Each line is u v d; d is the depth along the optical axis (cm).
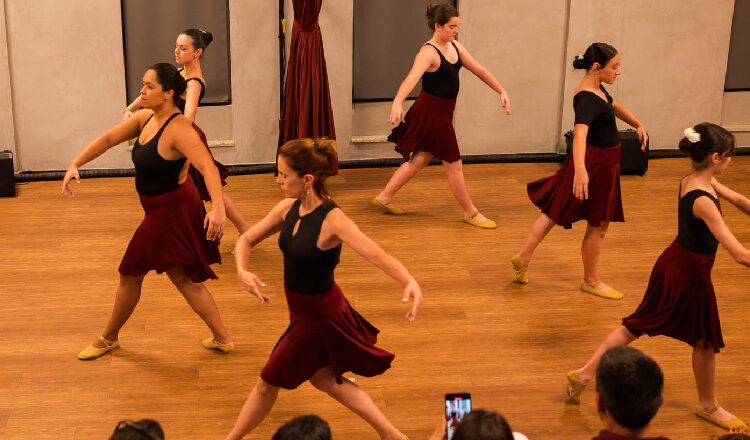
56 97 745
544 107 825
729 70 846
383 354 367
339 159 809
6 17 719
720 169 400
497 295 558
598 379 290
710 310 407
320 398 442
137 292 462
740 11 831
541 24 802
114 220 669
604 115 521
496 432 239
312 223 343
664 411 433
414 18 797
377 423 369
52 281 563
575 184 516
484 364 474
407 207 713
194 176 573
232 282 570
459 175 668
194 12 758
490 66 805
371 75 803
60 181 754
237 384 452
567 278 586
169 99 432
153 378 455
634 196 745
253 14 759
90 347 475
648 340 503
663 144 848
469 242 644
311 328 354
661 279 413
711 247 401
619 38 809
